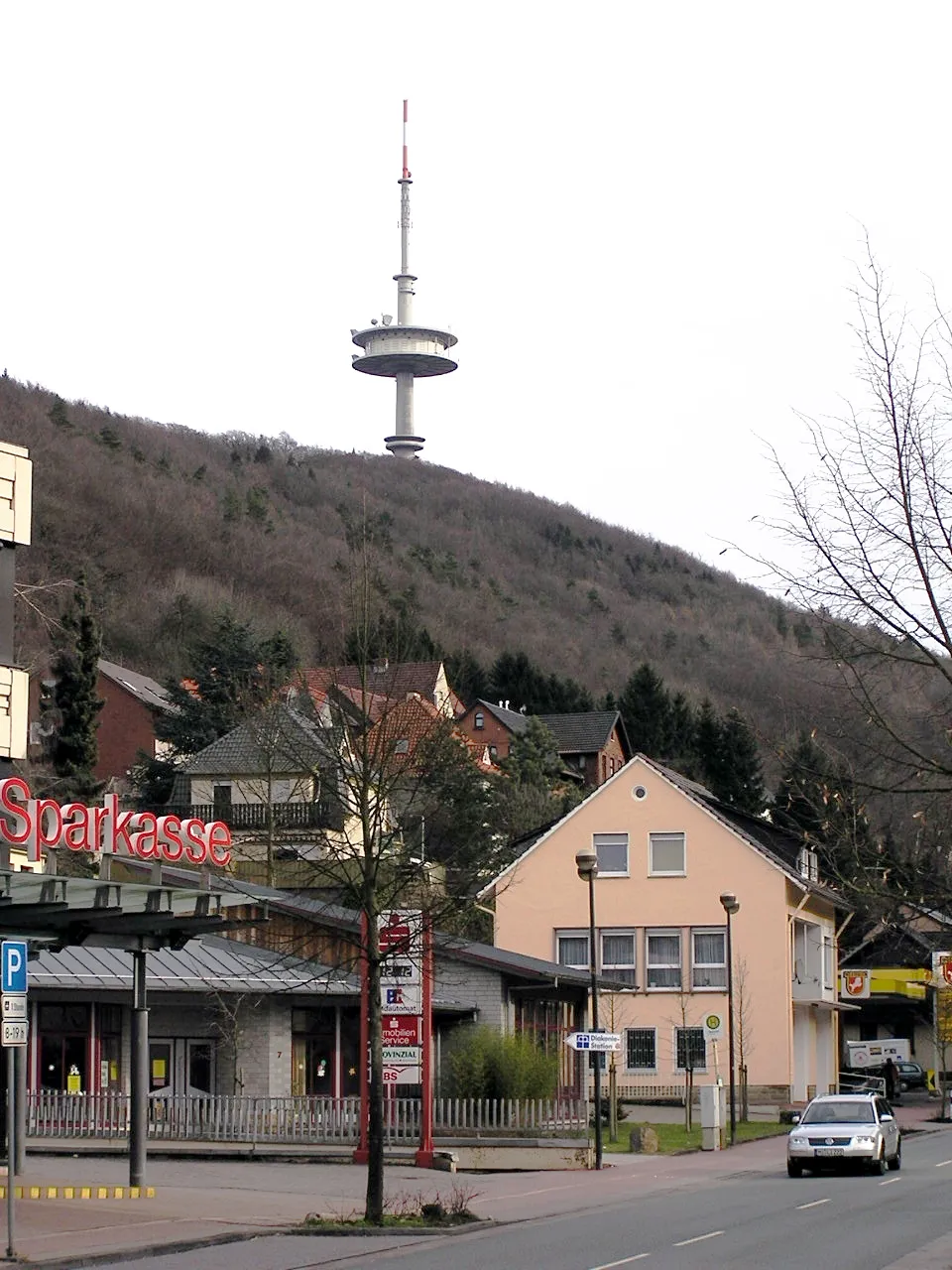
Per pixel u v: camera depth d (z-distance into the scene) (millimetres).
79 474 140625
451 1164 35906
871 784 12148
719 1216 26297
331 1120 38000
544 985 46500
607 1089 59812
